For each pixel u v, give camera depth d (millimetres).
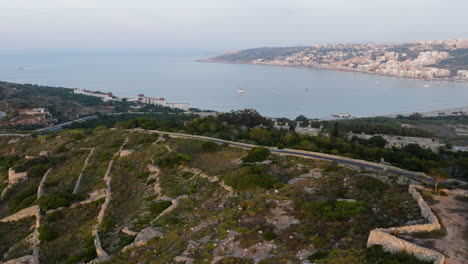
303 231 27422
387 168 52469
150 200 43094
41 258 33438
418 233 23078
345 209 29594
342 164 49000
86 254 31641
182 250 27016
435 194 30906
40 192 51406
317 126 143250
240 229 28594
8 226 43406
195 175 49219
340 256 22391
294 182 40531
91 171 58844
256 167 45844
